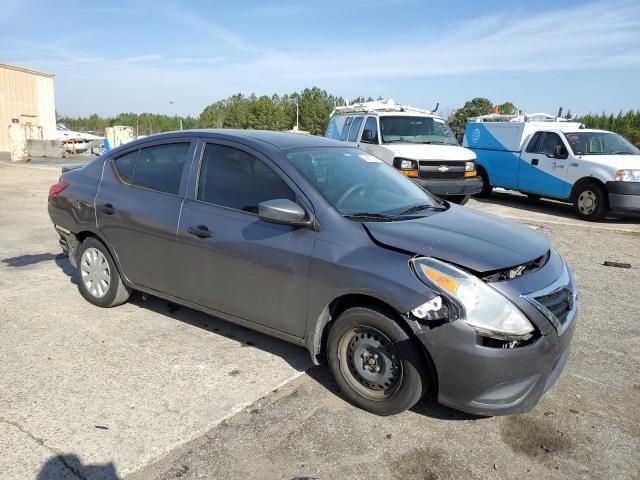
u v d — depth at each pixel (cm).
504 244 336
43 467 279
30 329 453
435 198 450
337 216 349
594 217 1045
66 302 520
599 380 388
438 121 1204
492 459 296
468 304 294
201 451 296
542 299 309
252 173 390
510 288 302
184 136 440
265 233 367
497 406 301
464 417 335
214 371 386
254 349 424
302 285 350
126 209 453
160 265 435
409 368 313
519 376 298
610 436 320
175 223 416
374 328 324
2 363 391
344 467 286
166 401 345
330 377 382
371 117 1146
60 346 421
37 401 341
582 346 447
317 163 397
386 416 333
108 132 2305
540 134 1188
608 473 286
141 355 409
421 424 327
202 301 414
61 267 643
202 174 417
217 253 391
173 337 443
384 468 286
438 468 288
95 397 347
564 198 1109
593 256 760
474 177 1088
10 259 676
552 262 350
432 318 297
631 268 698
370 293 316
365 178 413
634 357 428
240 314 392
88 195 488
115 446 298
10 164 2083
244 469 283
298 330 361
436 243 321
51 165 2072
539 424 330
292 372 387
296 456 294
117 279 484
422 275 304
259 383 371
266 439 308
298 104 9925
